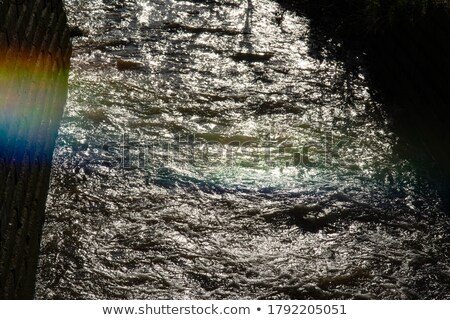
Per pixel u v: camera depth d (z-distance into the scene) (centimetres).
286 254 740
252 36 1124
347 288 707
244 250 740
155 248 730
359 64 1081
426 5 977
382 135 934
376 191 841
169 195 802
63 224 744
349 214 802
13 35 682
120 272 699
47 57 838
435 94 961
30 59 750
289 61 1073
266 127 934
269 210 796
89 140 873
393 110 982
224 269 715
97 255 713
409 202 829
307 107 978
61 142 860
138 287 686
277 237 763
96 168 829
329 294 699
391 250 759
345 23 1168
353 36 1148
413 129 945
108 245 727
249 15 1181
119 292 678
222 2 1210
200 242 744
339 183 848
